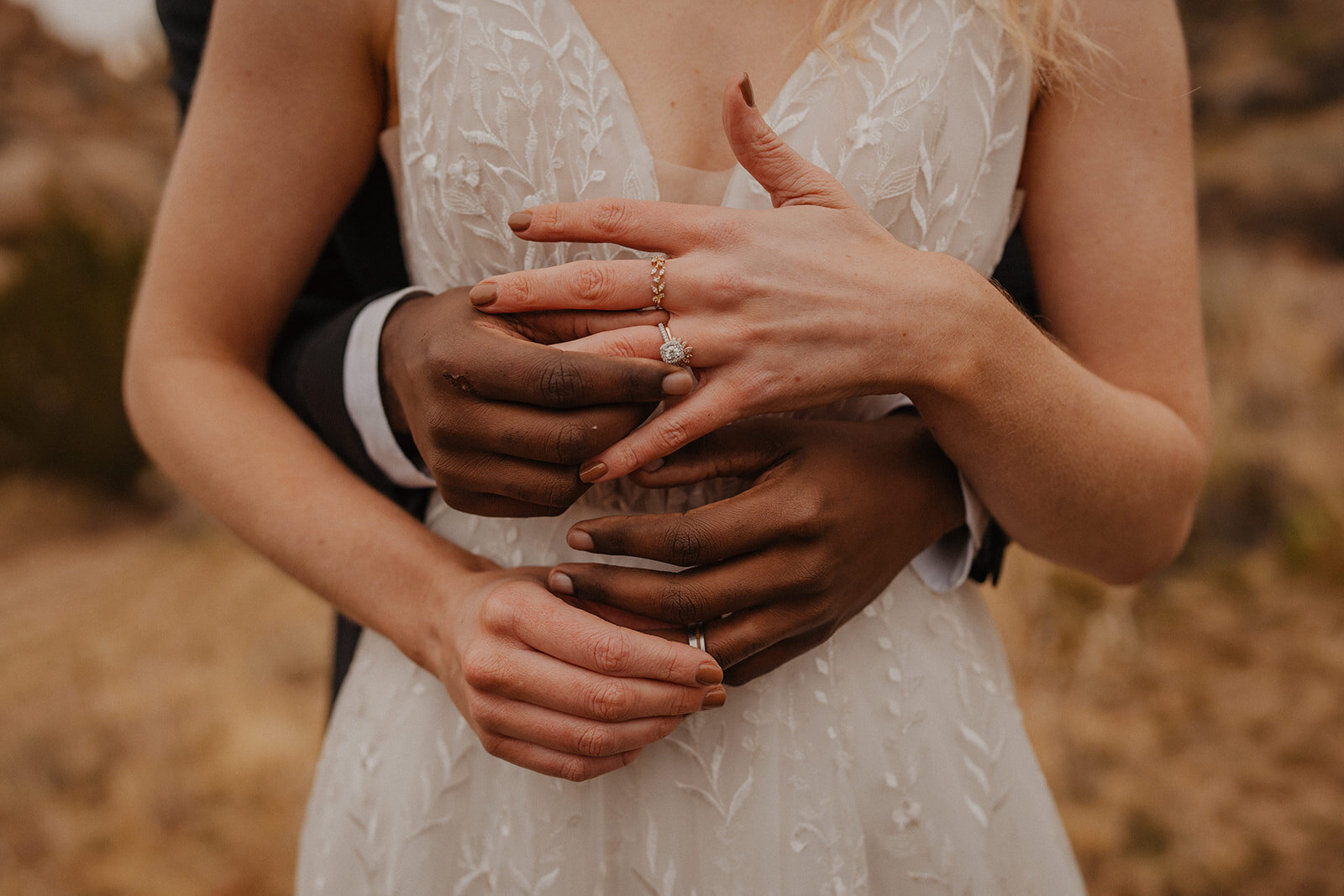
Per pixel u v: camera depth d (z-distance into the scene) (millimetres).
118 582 6156
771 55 872
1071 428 814
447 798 920
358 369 893
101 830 3109
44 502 7980
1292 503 4793
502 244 873
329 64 916
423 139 878
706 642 788
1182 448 898
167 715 3824
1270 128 10164
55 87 15430
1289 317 6582
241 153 928
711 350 734
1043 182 954
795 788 879
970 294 761
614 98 850
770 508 771
